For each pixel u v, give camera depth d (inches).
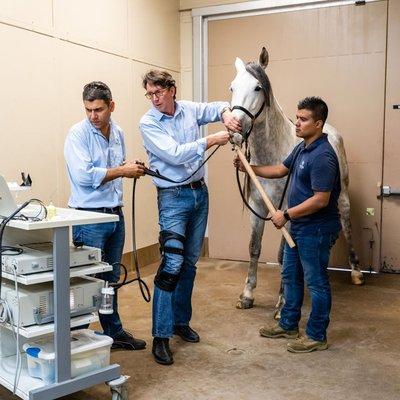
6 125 124.2
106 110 94.0
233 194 194.5
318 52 176.9
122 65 166.4
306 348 104.6
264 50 124.6
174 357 102.8
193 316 128.9
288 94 183.2
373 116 171.5
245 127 111.4
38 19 131.6
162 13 188.2
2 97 122.7
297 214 96.7
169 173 98.9
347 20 171.3
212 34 193.9
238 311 133.0
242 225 194.2
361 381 92.0
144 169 95.6
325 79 176.9
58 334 74.7
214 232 199.9
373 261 176.9
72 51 143.9
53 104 138.0
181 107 101.3
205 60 196.4
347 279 167.2
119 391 81.8
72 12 143.3
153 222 189.6
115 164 101.0
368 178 174.4
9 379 78.4
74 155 94.0
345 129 175.9
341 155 153.6
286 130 124.6
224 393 87.7
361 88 172.1
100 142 97.5
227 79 193.0
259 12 184.4
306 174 97.7
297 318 111.5
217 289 154.9
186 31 200.2
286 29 180.7
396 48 165.9
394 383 91.1
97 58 154.3
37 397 73.0
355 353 104.4
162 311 98.7
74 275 77.2
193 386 90.3
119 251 103.8
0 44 121.6
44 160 135.9
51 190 138.6
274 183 122.1
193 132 102.3
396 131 169.0
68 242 74.5
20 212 79.2
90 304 80.8
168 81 95.4
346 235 161.0
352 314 129.8
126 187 171.9
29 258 74.2
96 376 79.0
